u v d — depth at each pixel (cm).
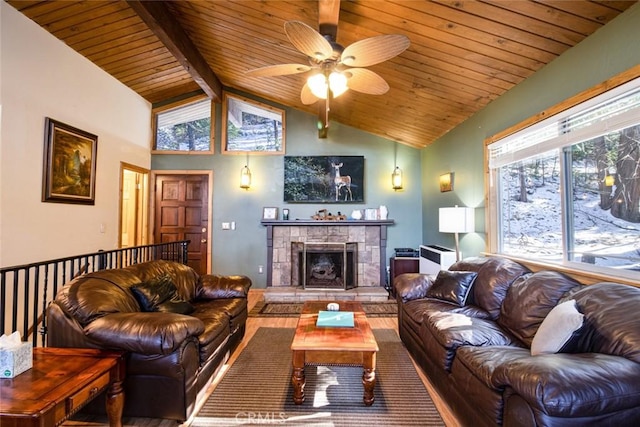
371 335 228
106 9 340
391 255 559
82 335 193
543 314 203
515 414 135
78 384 146
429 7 237
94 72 423
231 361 282
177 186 565
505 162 321
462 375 184
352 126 560
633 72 186
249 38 368
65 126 372
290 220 539
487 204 348
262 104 568
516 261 294
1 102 305
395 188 562
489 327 221
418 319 269
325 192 557
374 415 206
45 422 127
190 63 410
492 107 343
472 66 293
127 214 557
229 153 564
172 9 348
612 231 209
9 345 154
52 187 356
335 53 239
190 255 561
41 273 346
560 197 255
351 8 256
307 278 544
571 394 115
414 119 448
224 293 327
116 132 469
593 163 225
